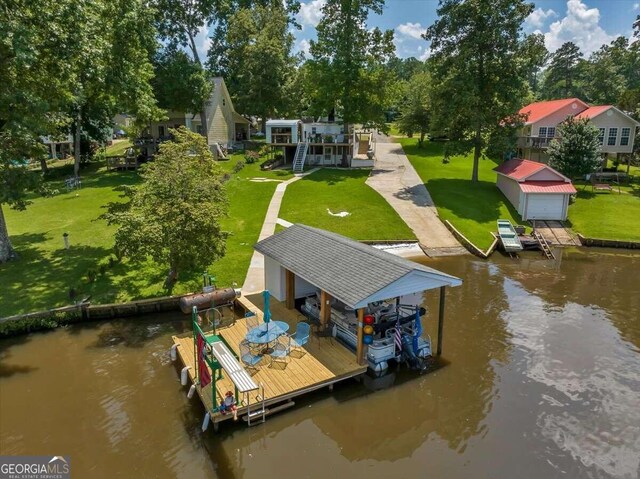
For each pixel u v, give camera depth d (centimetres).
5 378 1294
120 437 1064
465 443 1055
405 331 1416
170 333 1560
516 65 3528
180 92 4222
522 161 3603
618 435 1082
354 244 1555
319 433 1092
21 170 1900
